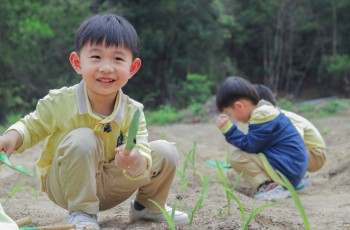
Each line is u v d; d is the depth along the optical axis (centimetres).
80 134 257
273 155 455
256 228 266
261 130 454
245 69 2997
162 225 278
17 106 1975
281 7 2814
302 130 514
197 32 2323
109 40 250
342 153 693
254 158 459
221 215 306
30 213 342
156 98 2344
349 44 2912
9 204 377
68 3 1988
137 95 2331
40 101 270
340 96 2822
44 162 281
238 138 464
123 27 258
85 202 260
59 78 1970
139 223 289
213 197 386
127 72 256
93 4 2231
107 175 274
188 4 2272
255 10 2884
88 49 253
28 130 268
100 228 268
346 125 1116
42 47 1955
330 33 2905
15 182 478
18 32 1841
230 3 2881
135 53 262
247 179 463
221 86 483
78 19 1983
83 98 264
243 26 2898
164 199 289
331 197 445
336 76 2750
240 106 472
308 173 594
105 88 253
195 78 2197
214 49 2461
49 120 269
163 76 2358
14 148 263
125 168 234
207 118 1507
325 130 983
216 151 809
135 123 204
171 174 282
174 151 281
